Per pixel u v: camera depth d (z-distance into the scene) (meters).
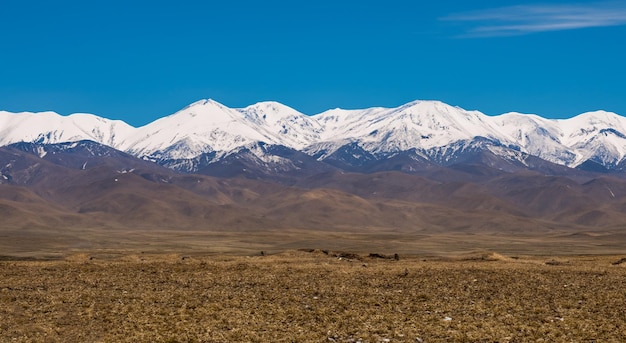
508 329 44.78
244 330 44.56
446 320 47.34
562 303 53.19
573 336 42.88
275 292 58.31
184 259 86.44
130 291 58.38
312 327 45.59
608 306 52.09
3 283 61.69
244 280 64.94
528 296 56.47
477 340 42.09
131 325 46.00
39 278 64.88
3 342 41.78
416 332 44.12
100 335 43.97
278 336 43.25
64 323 46.81
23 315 48.78
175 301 54.06
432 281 64.38
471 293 58.00
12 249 176.25
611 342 41.44
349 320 47.66
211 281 64.12
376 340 42.12
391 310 51.06
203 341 42.19
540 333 43.50
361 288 60.50
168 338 42.66
